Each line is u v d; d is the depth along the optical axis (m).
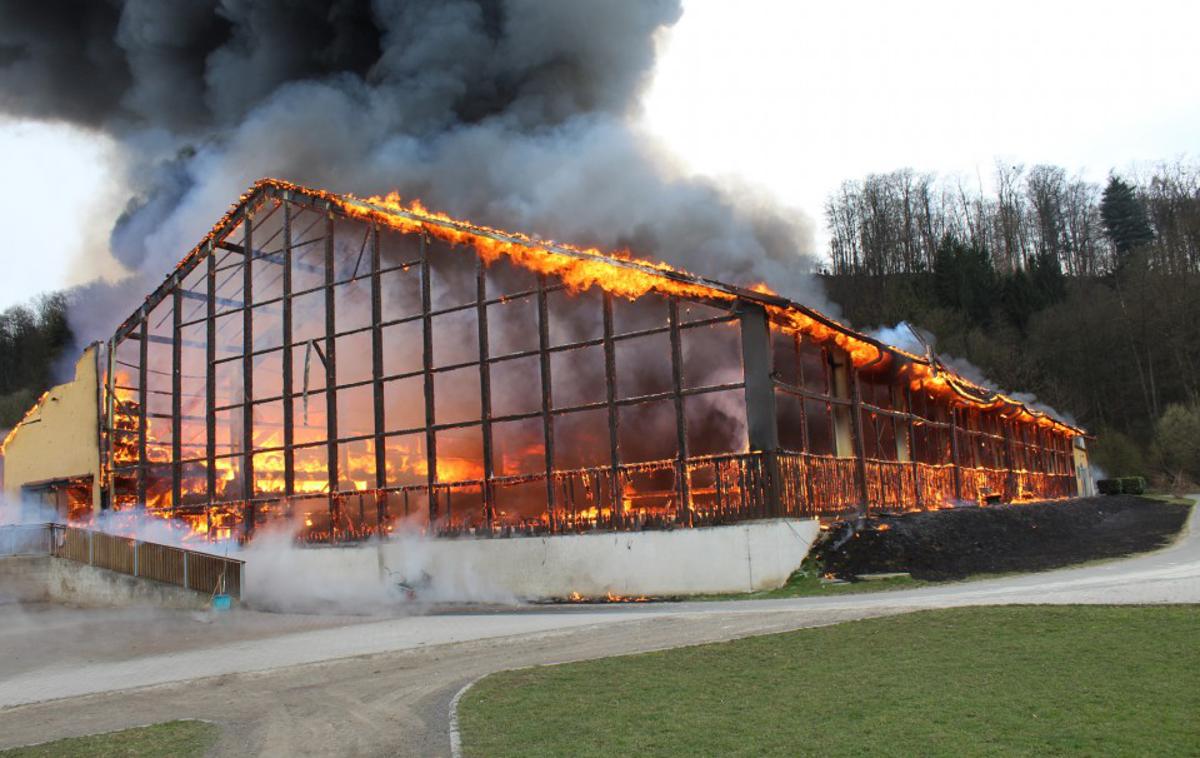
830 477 21.47
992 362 64.62
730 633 12.91
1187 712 7.32
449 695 10.41
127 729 10.20
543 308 22.45
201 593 22.70
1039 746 6.80
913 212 81.94
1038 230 89.88
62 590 24.86
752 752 7.24
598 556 20.59
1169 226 79.06
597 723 8.49
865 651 10.67
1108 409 66.12
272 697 11.42
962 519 22.03
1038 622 11.39
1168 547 20.41
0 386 68.25
